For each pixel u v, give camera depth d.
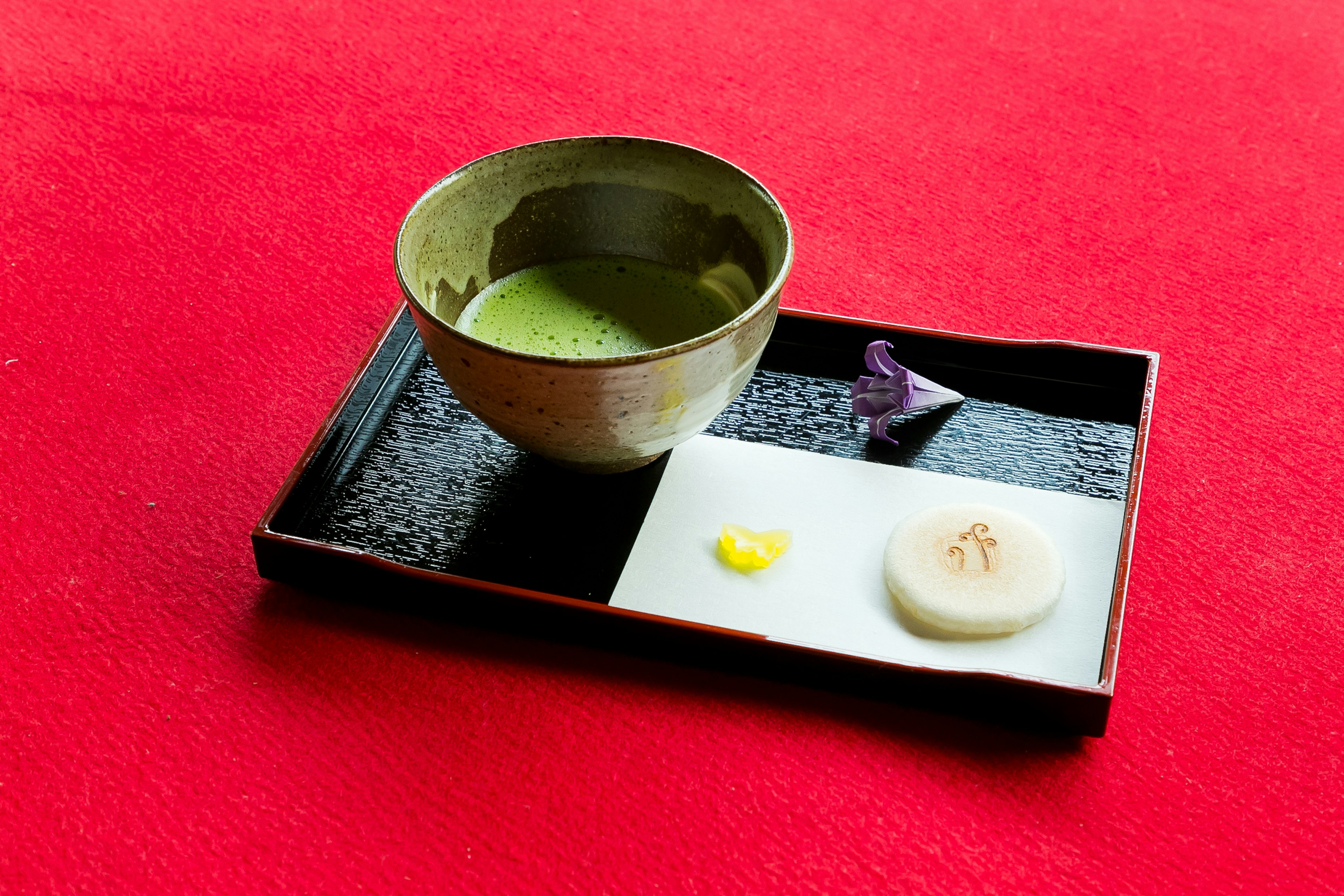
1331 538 0.69
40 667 0.65
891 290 0.83
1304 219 0.87
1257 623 0.66
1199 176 0.90
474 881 0.59
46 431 0.74
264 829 0.60
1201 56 1.00
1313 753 0.62
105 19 1.02
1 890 0.59
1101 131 0.94
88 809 0.61
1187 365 0.78
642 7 1.05
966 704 0.62
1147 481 0.72
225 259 0.84
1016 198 0.89
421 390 0.71
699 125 0.95
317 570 0.65
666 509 0.67
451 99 0.97
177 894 0.59
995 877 0.59
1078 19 1.03
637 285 0.71
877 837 0.60
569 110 0.96
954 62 0.99
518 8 1.05
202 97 0.96
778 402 0.71
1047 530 0.66
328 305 0.82
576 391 0.61
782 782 0.61
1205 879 0.59
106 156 0.91
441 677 0.64
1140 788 0.61
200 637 0.66
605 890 0.59
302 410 0.76
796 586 0.64
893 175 0.91
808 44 1.01
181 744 0.63
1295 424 0.75
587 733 0.63
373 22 1.03
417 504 0.67
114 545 0.69
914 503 0.67
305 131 0.94
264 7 1.04
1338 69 0.98
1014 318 0.81
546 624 0.64
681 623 0.62
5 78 0.97
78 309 0.81
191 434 0.74
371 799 0.61
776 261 0.65
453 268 0.68
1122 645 0.65
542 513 0.67
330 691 0.64
